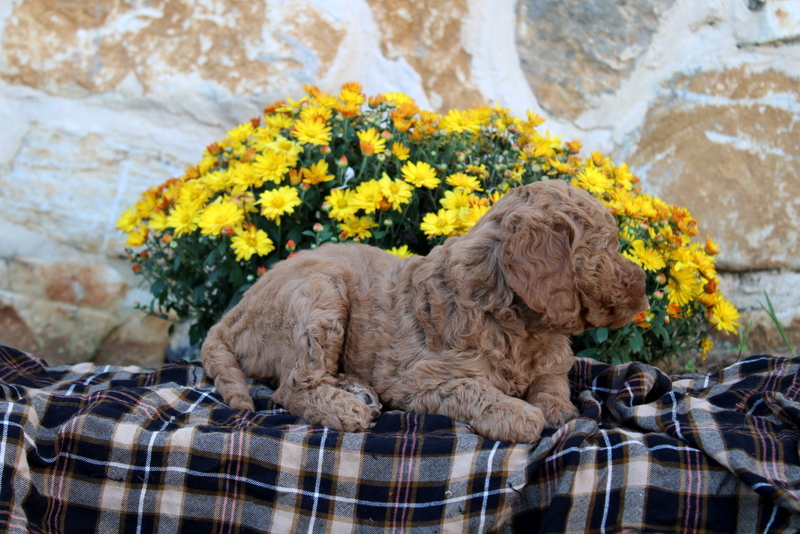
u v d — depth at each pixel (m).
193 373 2.81
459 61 4.09
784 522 1.94
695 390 2.71
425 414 2.29
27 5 3.77
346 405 2.32
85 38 3.85
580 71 4.07
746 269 3.92
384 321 2.47
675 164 3.95
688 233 3.11
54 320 3.77
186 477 2.10
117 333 3.87
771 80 3.95
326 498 2.09
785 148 3.94
